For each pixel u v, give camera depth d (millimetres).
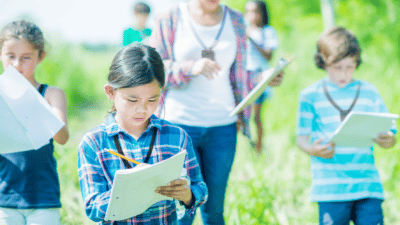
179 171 2037
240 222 3873
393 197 4617
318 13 8750
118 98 2145
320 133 3285
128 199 1988
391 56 7840
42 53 2934
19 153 2643
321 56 3336
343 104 3232
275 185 4816
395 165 5109
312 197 3152
